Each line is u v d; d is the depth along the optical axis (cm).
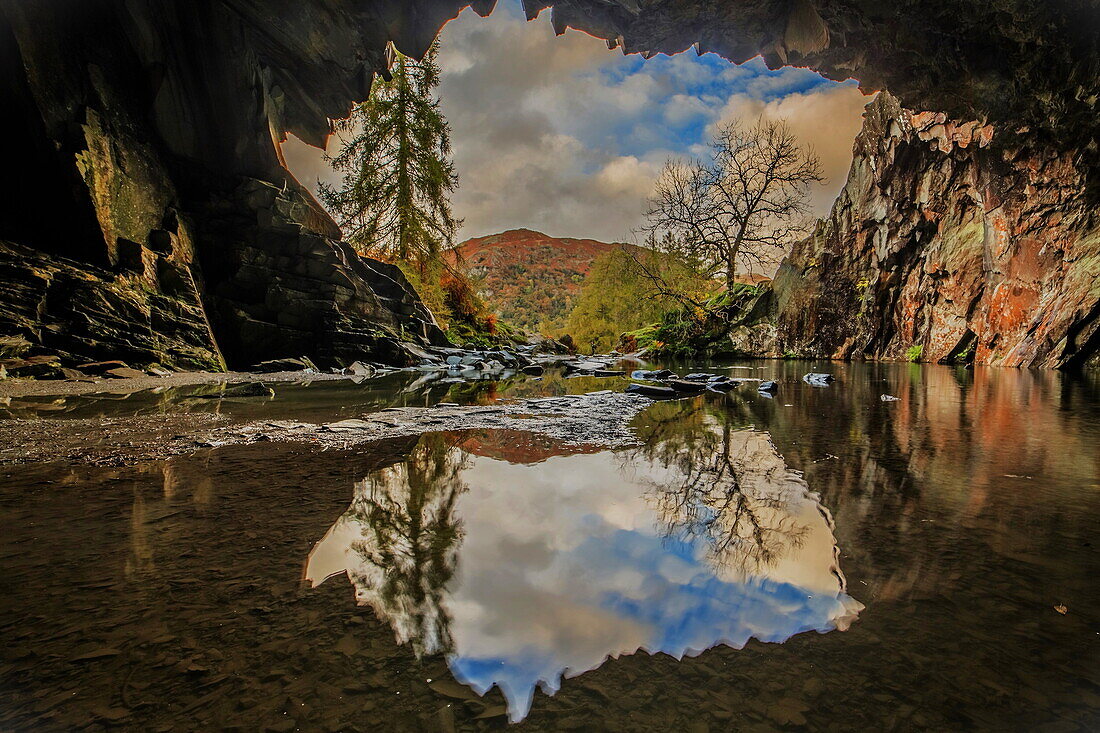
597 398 654
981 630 121
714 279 2583
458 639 120
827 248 2189
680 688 102
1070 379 930
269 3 1093
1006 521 195
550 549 173
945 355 1697
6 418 438
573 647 117
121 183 957
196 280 1065
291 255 1222
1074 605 133
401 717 94
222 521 199
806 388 793
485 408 548
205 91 1173
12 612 130
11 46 837
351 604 136
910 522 196
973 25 991
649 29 1112
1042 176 1353
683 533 187
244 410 514
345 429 407
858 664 109
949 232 1770
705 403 601
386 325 1370
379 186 1942
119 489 241
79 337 788
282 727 91
